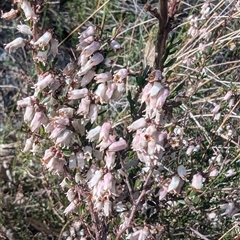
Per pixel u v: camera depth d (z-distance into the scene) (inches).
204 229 9.3
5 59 16.8
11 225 12.6
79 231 9.9
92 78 6.6
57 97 6.9
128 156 8.1
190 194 7.4
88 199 7.2
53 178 12.2
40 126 7.1
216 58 13.9
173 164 8.8
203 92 12.9
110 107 13.4
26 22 6.8
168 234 8.3
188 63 12.3
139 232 7.0
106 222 7.7
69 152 6.8
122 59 15.2
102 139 6.4
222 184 8.9
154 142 5.9
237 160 9.5
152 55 7.6
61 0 18.5
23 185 13.6
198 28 12.8
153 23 16.6
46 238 12.3
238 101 9.8
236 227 9.3
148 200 7.3
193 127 10.4
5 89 16.5
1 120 15.6
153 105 5.8
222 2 12.9
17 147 13.7
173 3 6.2
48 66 6.9
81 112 6.5
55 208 12.3
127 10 17.9
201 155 9.4
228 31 14.3
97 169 6.9
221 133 10.3
